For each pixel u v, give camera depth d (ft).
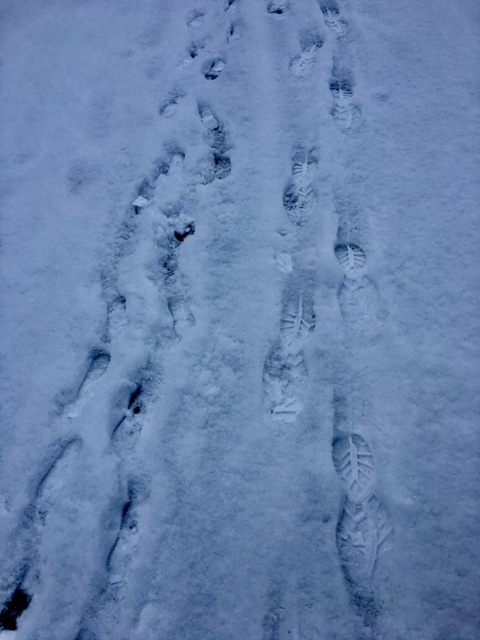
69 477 3.03
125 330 3.34
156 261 3.51
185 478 2.95
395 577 2.65
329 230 3.44
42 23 4.66
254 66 4.08
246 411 3.05
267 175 3.65
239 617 2.64
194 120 3.93
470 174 3.53
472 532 2.72
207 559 2.77
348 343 3.13
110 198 3.77
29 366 3.35
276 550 2.75
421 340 3.12
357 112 3.80
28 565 2.87
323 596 2.64
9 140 4.14
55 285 3.56
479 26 4.02
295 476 2.88
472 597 2.61
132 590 2.75
